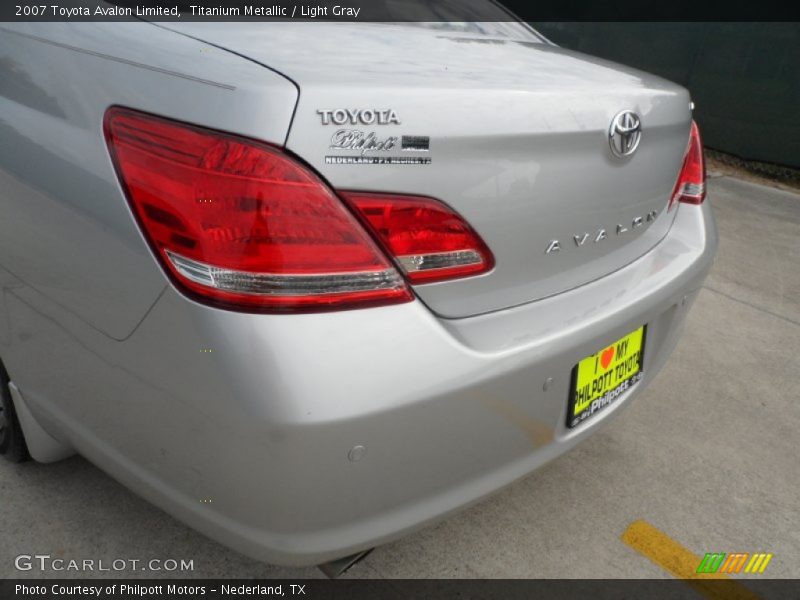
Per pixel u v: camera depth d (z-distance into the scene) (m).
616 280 1.63
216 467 1.19
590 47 7.79
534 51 1.73
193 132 1.12
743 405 2.66
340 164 1.12
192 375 1.14
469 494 1.40
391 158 1.15
